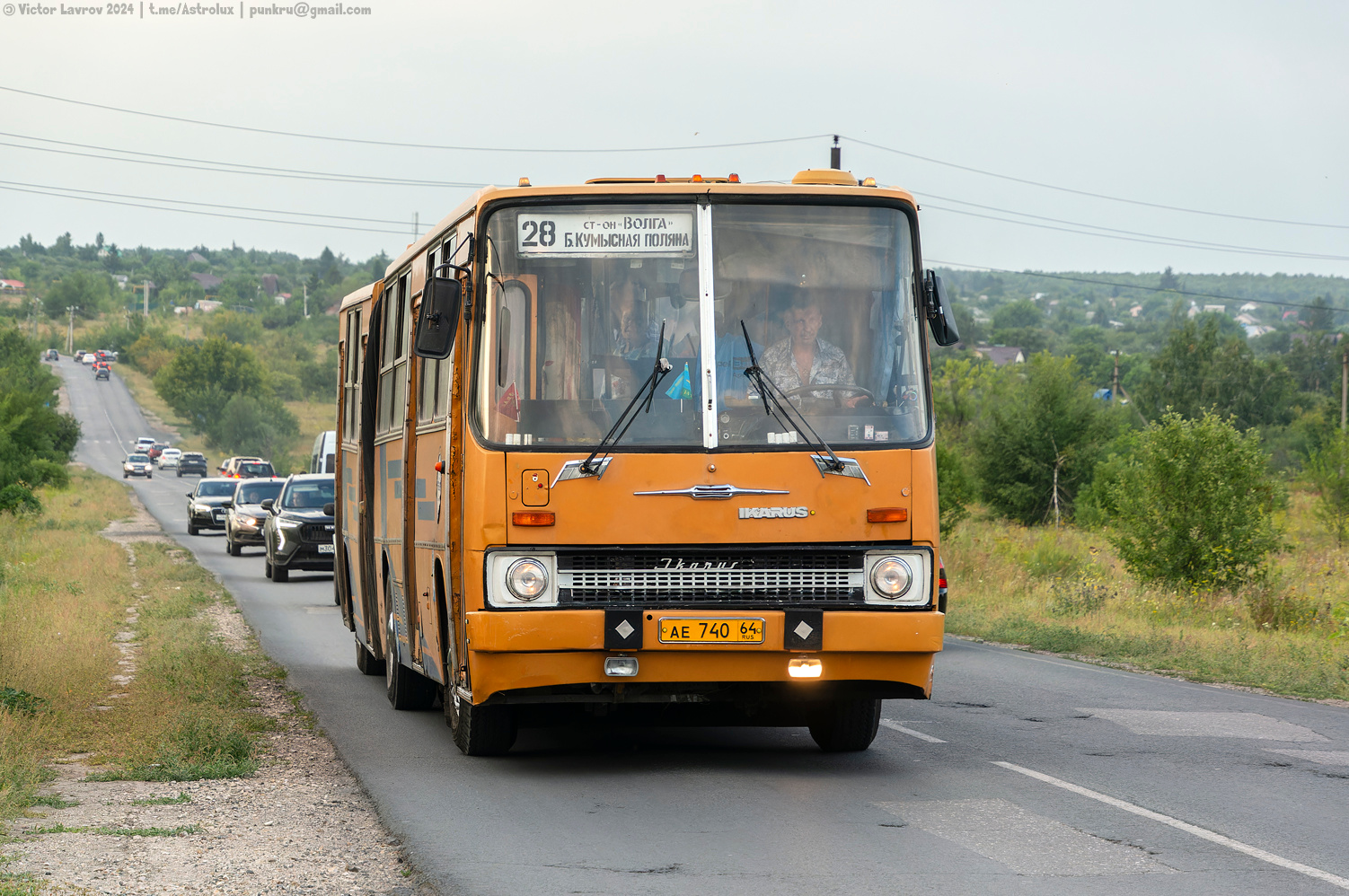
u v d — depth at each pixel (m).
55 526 132.62
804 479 25.00
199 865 19.95
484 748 29.14
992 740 31.59
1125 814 23.19
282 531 81.81
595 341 25.52
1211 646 50.66
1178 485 67.50
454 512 26.25
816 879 18.78
